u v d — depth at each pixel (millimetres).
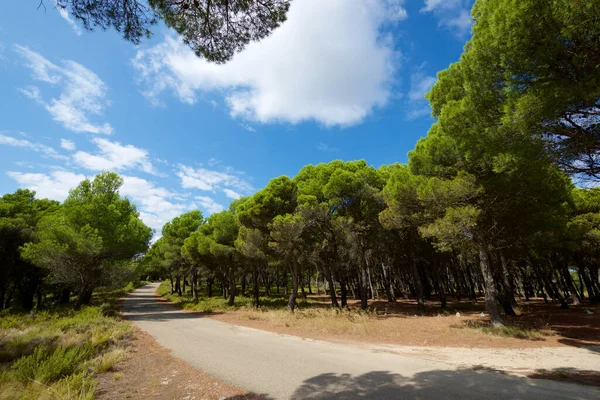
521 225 12445
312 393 4742
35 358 6387
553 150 5746
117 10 4387
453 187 10555
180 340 10188
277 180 21344
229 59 5820
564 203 14383
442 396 4500
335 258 21922
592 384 5094
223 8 5039
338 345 9133
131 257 23312
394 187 13742
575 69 4793
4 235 21078
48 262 18234
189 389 5125
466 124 7305
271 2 5094
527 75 5266
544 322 13148
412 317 16281
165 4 4730
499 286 25812
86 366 6453
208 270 33000
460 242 11992
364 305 19828
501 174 10250
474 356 7551
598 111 5195
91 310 17484
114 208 21344
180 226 38438
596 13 4078
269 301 29438
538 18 4637
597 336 9992
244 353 7973
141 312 21859
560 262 22328
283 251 18891
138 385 5414
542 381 5289
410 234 19453
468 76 6898
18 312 20312
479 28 6500
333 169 22359
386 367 6355
